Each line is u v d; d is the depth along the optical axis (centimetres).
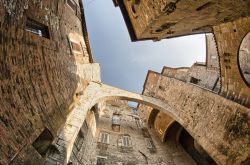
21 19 548
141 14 888
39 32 732
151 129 1797
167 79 1736
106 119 1730
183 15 765
